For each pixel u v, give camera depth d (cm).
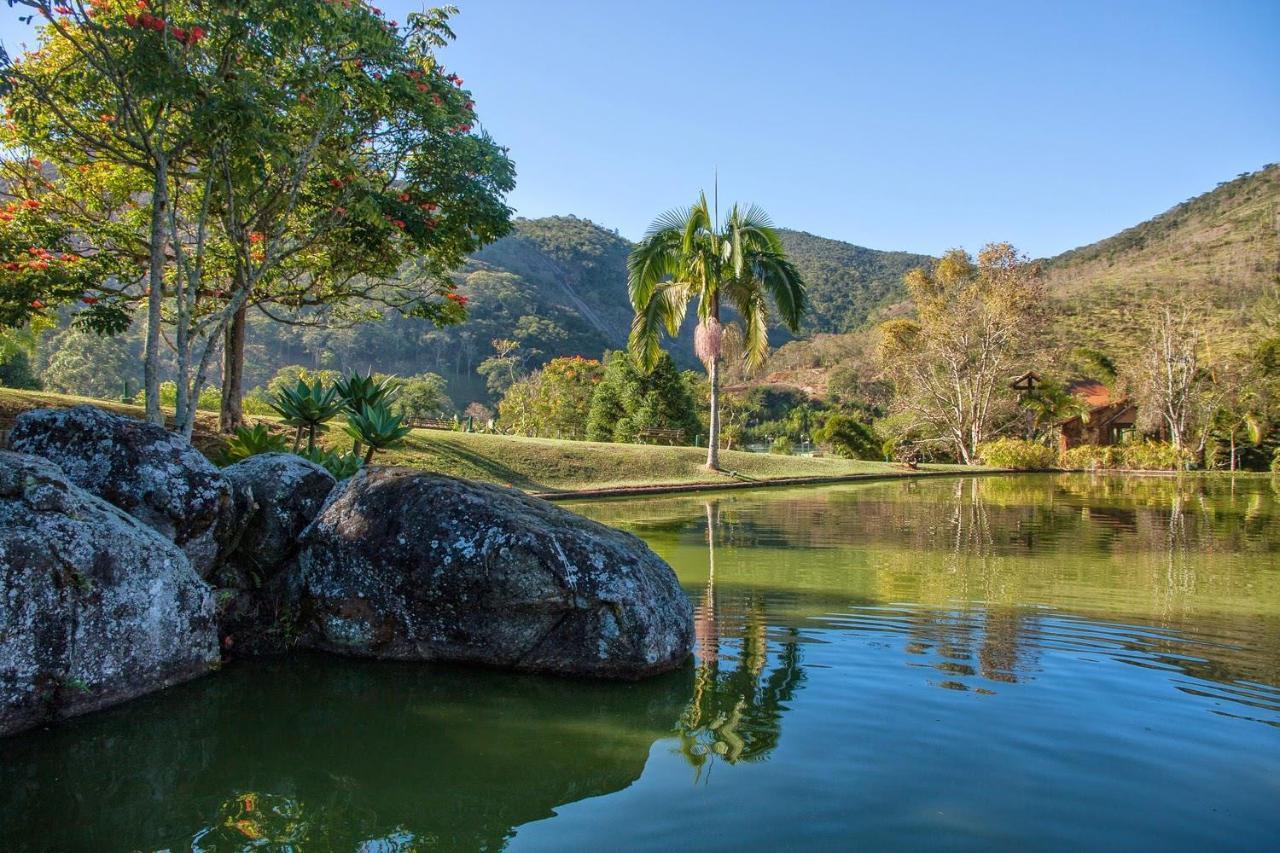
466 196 1130
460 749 370
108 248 1255
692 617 541
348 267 1357
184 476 504
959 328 3869
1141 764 341
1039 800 308
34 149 1089
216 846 280
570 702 435
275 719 407
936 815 297
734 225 2125
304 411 856
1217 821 291
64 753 359
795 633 562
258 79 861
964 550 966
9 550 378
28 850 276
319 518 540
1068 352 5431
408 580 503
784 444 4375
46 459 447
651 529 1170
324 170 1104
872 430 4241
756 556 916
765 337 2239
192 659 468
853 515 1388
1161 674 463
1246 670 470
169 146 1003
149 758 356
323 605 522
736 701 428
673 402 3266
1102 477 2842
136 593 431
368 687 459
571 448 2130
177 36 800
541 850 276
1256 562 882
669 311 2231
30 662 381
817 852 271
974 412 3847
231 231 1041
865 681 454
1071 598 681
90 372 4309
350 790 326
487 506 510
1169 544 1030
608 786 329
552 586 479
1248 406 3828
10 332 1964
